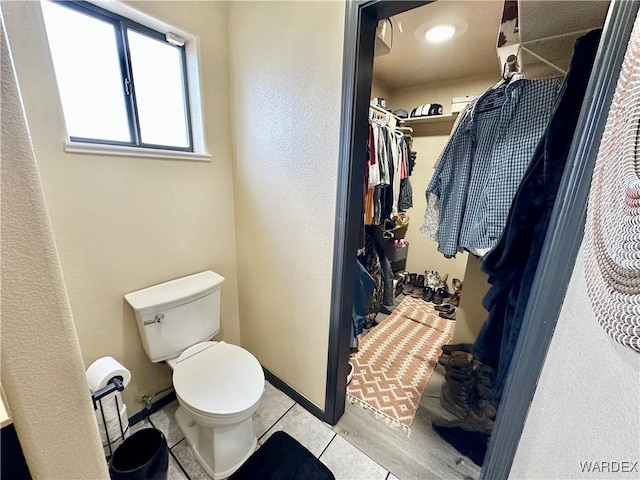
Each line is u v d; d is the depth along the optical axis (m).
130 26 1.20
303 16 1.11
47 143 1.00
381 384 1.75
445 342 2.23
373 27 1.00
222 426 1.10
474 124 1.22
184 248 1.50
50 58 0.96
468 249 1.26
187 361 1.31
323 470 1.22
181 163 1.40
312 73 1.14
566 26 0.88
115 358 1.31
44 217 0.34
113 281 1.25
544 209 0.95
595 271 0.50
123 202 1.23
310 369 1.49
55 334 0.36
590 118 0.56
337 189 1.16
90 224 1.15
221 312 1.76
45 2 1.00
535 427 0.69
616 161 0.44
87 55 1.12
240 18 1.36
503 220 1.11
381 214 2.19
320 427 1.44
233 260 1.77
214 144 1.52
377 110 2.09
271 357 1.72
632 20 0.49
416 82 2.92
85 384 0.41
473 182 1.22
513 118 1.08
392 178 2.23
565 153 0.84
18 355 0.33
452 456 1.30
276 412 1.53
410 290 3.22
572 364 0.57
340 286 1.25
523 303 0.99
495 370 1.27
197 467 1.23
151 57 1.30
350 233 1.21
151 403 1.47
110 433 1.16
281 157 1.35
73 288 1.14
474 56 2.29
